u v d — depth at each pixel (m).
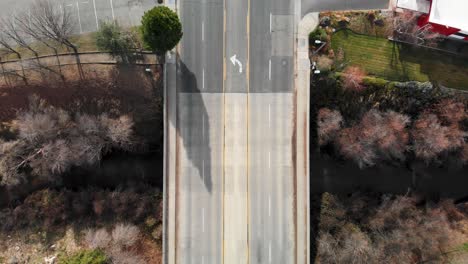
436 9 48.84
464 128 53.19
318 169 57.59
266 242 50.28
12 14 50.66
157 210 52.62
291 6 50.56
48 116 51.19
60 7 50.91
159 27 41.50
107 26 48.09
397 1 49.38
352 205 54.25
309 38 50.72
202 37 50.19
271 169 50.53
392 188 58.22
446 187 58.72
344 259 50.19
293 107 50.53
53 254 52.47
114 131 51.12
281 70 50.50
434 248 53.38
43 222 53.66
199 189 50.12
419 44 51.47
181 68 50.06
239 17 50.34
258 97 50.47
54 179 53.78
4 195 54.91
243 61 50.41
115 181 56.41
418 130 52.97
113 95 51.91
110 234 51.81
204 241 50.06
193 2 50.09
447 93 51.81
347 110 53.12
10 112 52.41
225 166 50.28
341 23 51.06
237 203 50.25
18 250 53.06
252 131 50.47
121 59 50.62
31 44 50.72
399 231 52.81
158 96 51.50
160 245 52.44
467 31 48.34
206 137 50.19
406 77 52.19
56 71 51.12
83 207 53.44
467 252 54.00
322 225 52.28
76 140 51.47
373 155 53.31
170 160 49.84
